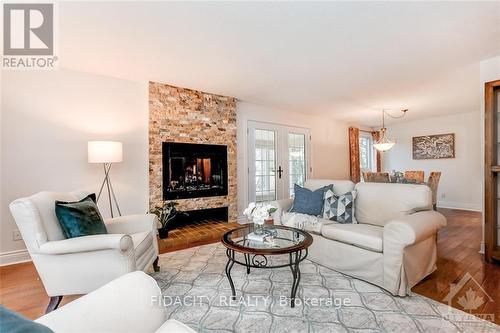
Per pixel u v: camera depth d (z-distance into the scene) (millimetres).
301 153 5680
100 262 1697
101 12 1901
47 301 1936
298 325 1590
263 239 2006
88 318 747
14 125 2746
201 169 4051
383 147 5613
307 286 2096
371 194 2676
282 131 5289
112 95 3350
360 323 1600
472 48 2561
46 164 2916
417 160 6559
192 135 3875
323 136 6168
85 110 3162
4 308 543
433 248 2297
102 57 2717
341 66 2996
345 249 2287
